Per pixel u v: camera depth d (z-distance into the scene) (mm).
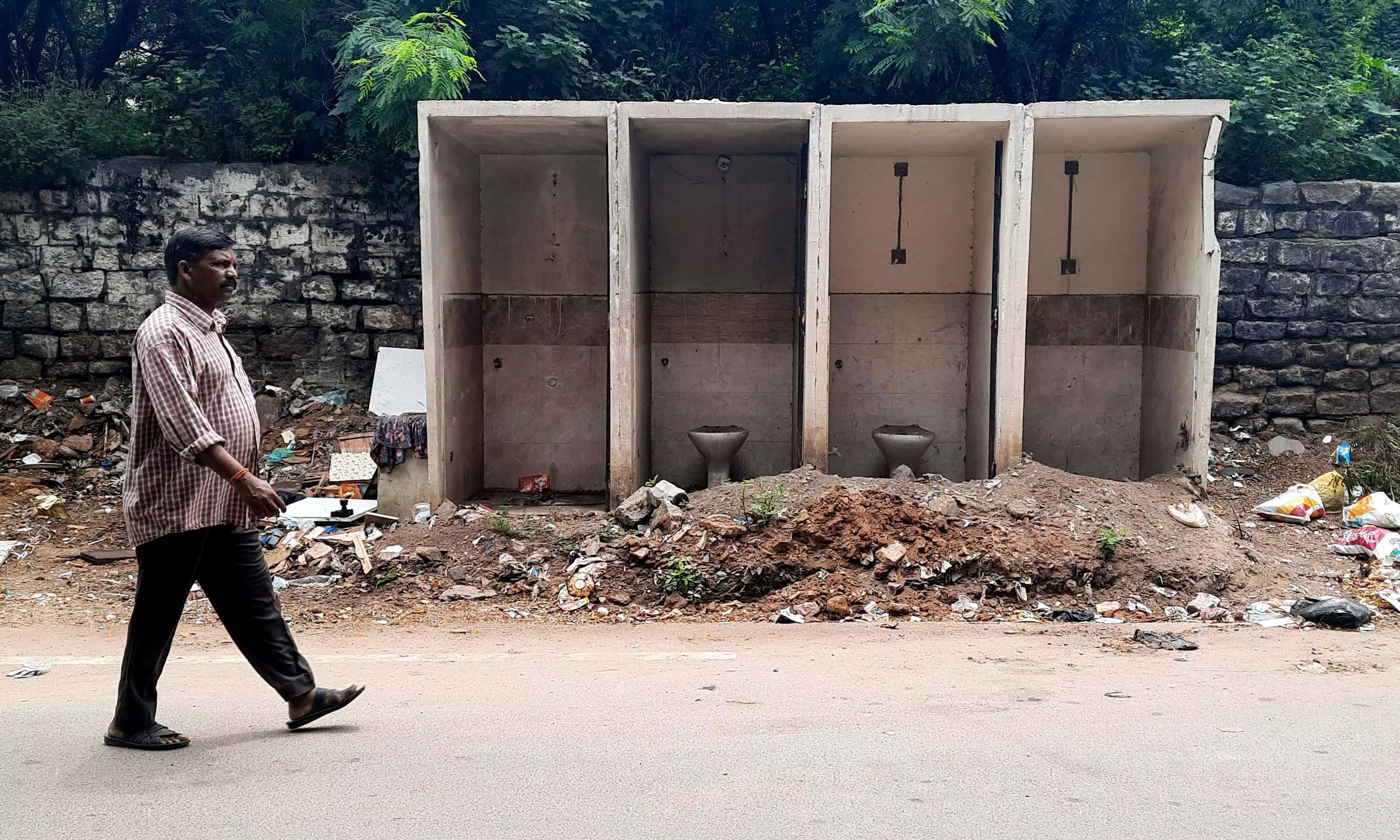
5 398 11438
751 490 8070
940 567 7070
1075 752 3885
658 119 8562
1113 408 10172
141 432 3752
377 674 5316
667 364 10305
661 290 10242
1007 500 7980
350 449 9969
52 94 12094
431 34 10805
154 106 12750
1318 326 10727
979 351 9664
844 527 7383
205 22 13867
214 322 3891
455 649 6008
